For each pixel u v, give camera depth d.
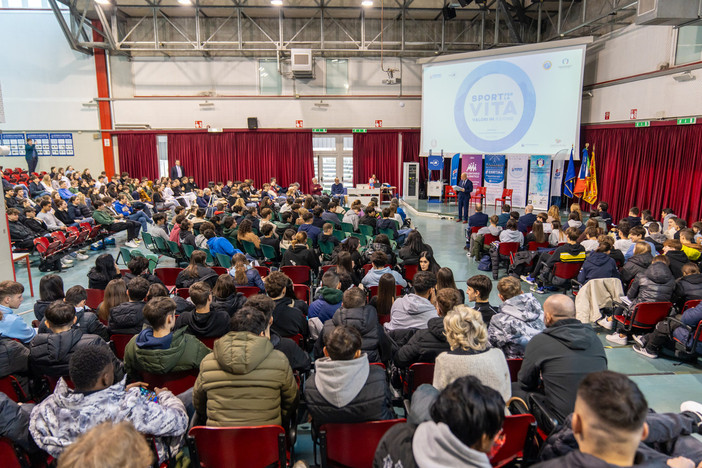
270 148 17.53
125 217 10.96
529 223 8.66
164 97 16.98
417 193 17.36
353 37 16.67
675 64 10.25
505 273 7.68
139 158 17.39
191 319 3.10
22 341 3.33
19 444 2.14
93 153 17.25
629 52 11.82
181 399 2.69
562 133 12.43
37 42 16.36
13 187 12.30
